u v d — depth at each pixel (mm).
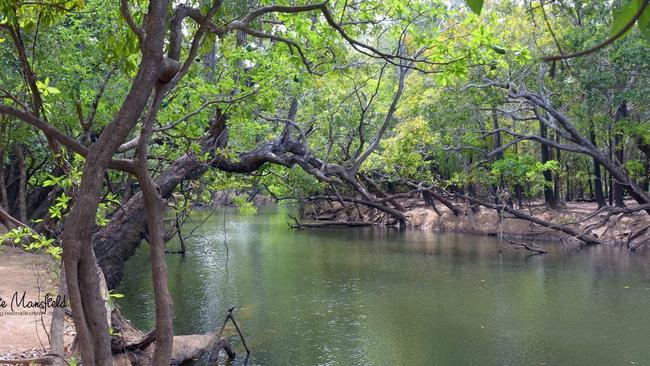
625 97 26094
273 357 13547
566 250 30844
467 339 15102
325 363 13180
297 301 19234
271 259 28156
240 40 14969
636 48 23656
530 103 31016
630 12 1827
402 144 29766
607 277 23156
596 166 35188
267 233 39906
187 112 12117
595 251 30188
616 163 31859
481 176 35156
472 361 13391
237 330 14703
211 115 17422
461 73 9156
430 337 15281
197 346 13453
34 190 25391
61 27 14312
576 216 35156
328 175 21359
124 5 4992
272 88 13500
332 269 25328
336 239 36656
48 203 24344
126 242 17203
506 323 16625
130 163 5129
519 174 33500
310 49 12797
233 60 13922
